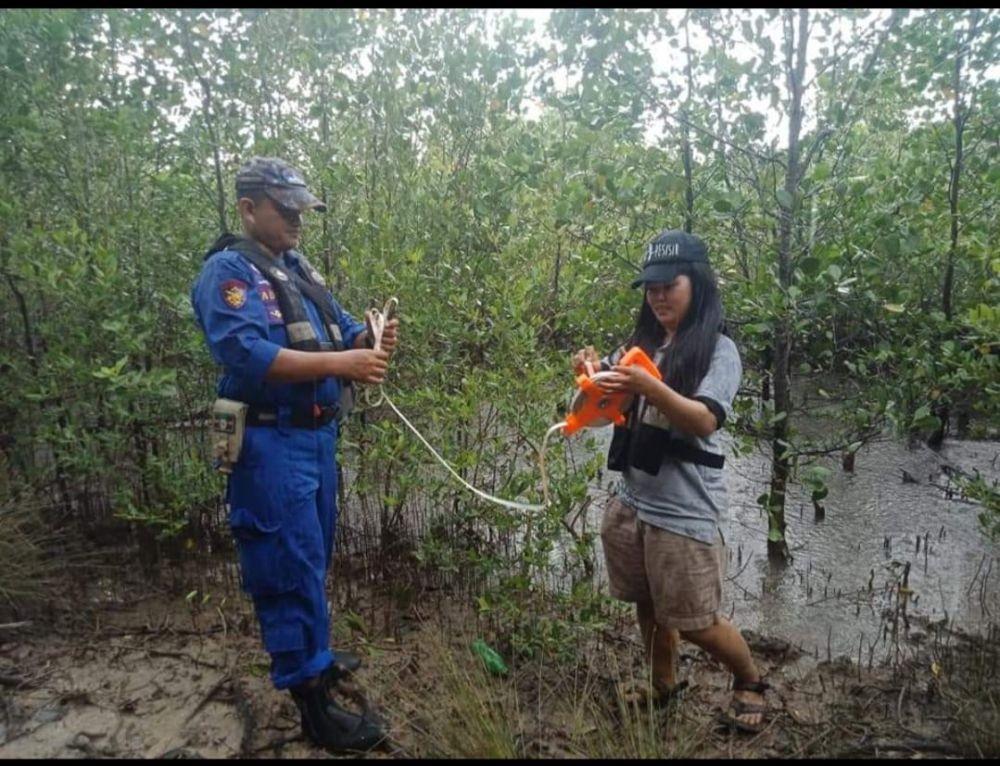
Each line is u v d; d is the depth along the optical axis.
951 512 4.93
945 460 5.91
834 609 3.71
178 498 3.89
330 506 2.66
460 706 2.53
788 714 2.80
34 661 3.11
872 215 4.04
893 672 3.09
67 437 3.84
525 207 4.95
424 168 4.81
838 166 4.16
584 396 2.40
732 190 4.18
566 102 4.26
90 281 3.85
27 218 4.25
